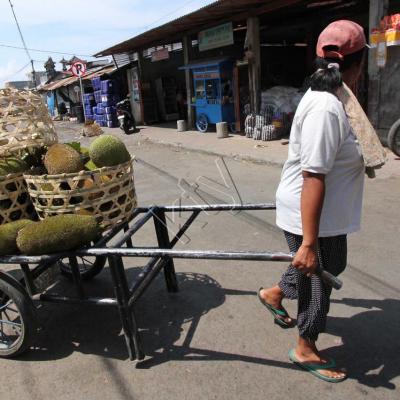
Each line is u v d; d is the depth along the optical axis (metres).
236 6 10.20
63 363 2.80
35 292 2.95
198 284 3.70
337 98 2.03
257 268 3.91
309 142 1.98
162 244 3.38
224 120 12.64
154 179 7.94
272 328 2.99
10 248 2.61
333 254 2.31
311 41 14.19
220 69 12.22
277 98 10.99
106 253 2.46
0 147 2.75
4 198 2.80
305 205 2.03
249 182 7.09
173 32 13.97
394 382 2.42
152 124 18.17
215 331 3.01
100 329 3.17
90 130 17.12
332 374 2.45
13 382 2.66
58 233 2.44
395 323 2.95
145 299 3.52
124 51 17.94
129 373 2.65
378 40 7.88
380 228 4.56
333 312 3.12
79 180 2.57
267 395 2.38
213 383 2.51
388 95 8.23
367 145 2.04
